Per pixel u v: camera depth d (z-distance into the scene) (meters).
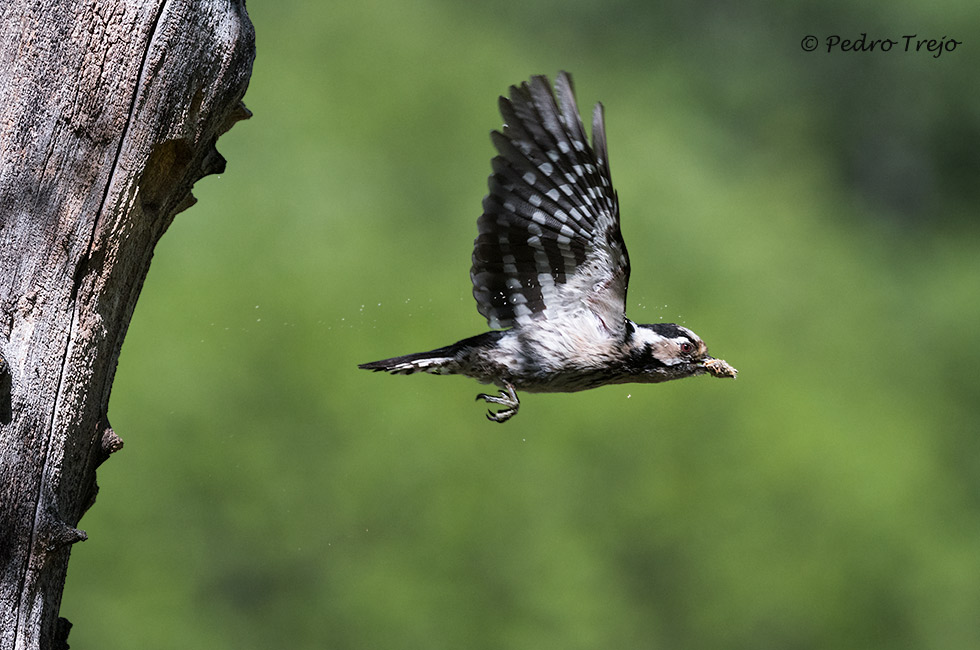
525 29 25.30
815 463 18.42
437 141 20.44
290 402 16.56
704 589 17.53
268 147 19.25
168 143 5.31
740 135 27.28
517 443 17.12
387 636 16.17
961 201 30.73
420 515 16.39
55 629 5.21
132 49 5.15
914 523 19.34
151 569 15.78
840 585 18.05
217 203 18.11
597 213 5.91
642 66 26.28
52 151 5.06
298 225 18.31
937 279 27.22
